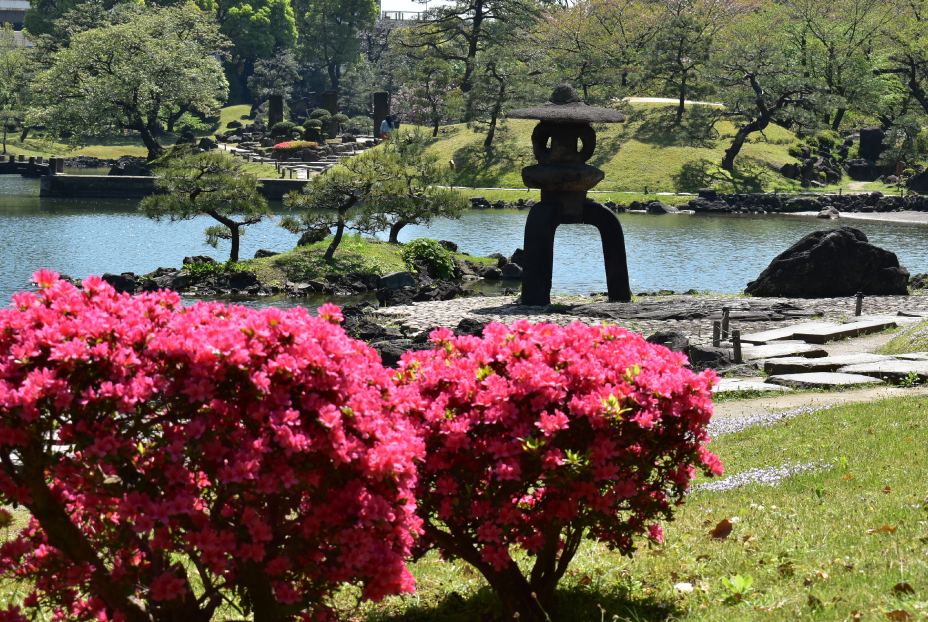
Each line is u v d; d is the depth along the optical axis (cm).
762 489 785
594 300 2744
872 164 7912
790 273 2684
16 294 414
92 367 372
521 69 8075
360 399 402
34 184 7700
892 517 621
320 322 416
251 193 3269
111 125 8144
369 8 12875
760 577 541
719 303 2462
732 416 1227
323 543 407
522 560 624
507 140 7862
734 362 1666
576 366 480
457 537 489
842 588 488
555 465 446
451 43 9919
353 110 12600
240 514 401
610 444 458
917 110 8744
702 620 475
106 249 3972
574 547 506
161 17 8712
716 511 731
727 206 6394
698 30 7650
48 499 376
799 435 1005
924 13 8462
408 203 3456
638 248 4316
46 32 11781
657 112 8050
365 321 2205
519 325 523
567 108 2522
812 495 735
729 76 7250
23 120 9762
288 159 8438
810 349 1727
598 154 7450
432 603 557
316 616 423
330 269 3259
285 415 377
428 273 3469
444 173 3550
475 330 1981
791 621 452
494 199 6825
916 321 2089
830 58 8144
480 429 473
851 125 9394
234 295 3027
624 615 502
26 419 346
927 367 1431
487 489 474
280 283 3148
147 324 391
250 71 13575
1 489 369
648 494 501
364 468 388
